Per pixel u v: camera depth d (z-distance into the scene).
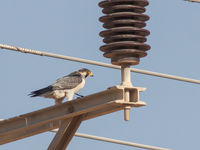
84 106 14.41
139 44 13.73
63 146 15.39
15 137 16.61
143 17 14.02
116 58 13.77
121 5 13.94
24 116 15.84
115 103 13.38
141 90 13.51
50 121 15.30
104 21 14.19
